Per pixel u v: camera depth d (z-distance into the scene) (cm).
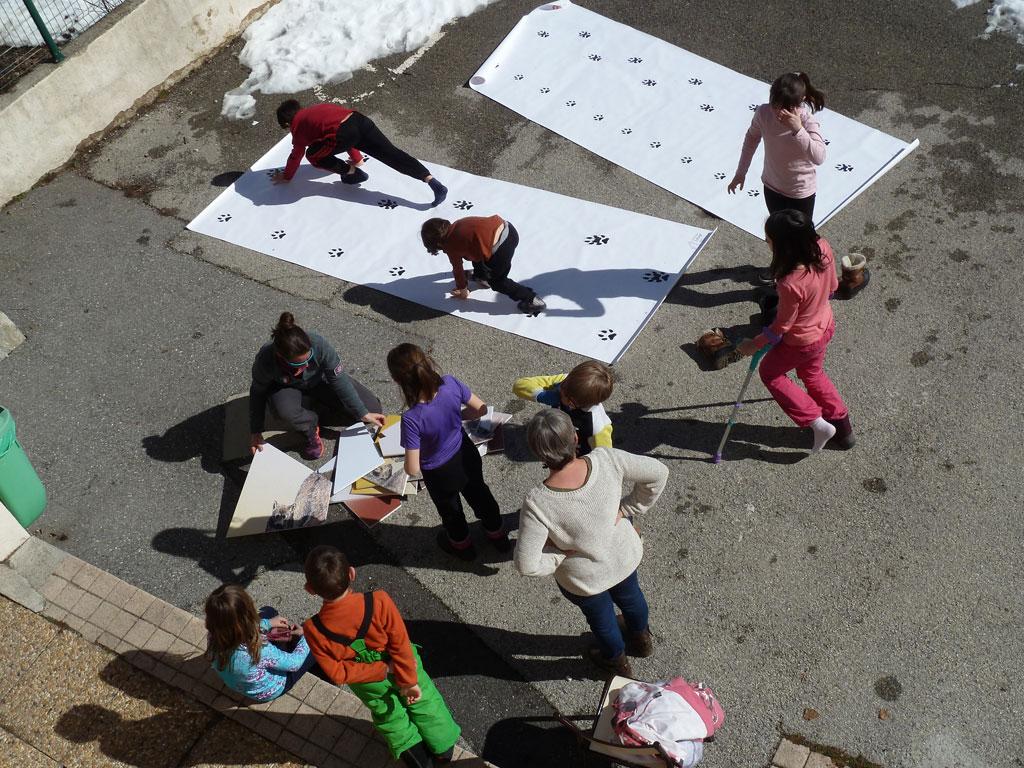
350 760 378
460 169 695
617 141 698
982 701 389
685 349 549
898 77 721
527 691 409
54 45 702
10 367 579
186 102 779
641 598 378
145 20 754
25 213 690
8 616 437
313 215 668
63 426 542
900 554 443
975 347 531
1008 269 571
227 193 692
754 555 448
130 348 585
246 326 593
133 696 404
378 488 482
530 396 414
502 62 784
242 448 517
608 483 323
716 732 389
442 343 568
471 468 407
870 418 502
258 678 358
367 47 812
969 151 653
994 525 450
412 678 323
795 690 400
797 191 511
